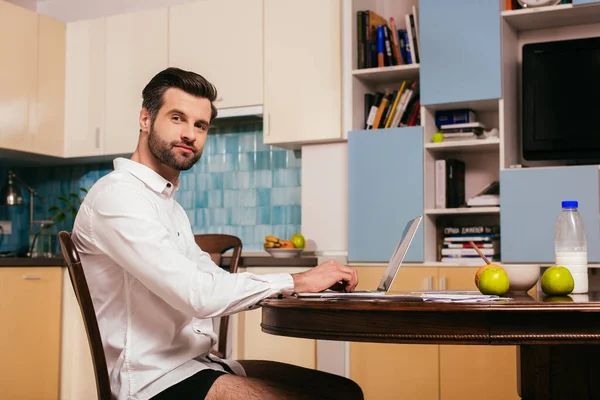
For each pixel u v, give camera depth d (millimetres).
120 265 1607
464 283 3252
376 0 3926
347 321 1425
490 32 3287
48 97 4297
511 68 3455
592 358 1979
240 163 4246
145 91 1798
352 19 3645
